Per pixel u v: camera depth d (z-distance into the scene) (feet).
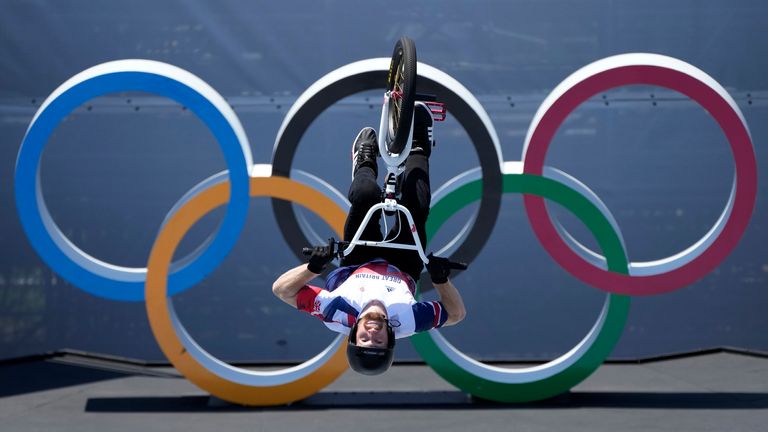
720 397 76.89
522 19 97.09
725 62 96.84
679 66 73.15
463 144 97.40
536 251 97.25
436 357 74.79
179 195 96.58
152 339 97.66
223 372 74.84
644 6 96.84
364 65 73.56
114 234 96.17
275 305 97.19
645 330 98.27
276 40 97.14
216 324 96.94
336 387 84.48
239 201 74.02
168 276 75.00
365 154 44.09
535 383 74.74
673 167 96.73
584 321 97.25
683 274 74.74
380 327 38.78
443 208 74.43
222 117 73.72
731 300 97.81
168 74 73.61
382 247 41.29
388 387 84.28
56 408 73.82
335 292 40.45
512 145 97.04
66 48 96.32
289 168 74.33
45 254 74.33
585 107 96.94
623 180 96.73
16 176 73.61
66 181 96.02
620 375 89.25
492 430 64.95
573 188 74.64
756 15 96.63
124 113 96.53
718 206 96.58
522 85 97.25
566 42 96.94
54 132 96.07
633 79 72.90
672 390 80.53
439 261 40.22
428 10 97.25
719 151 96.58
